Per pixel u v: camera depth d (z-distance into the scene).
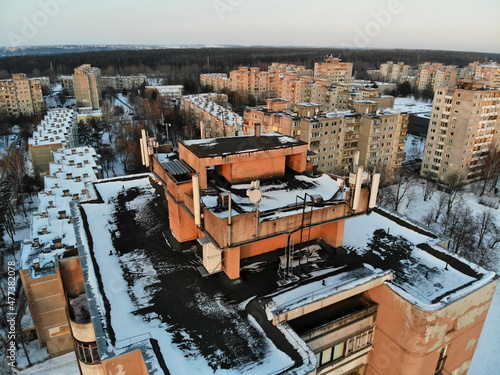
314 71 173.00
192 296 20.52
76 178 62.78
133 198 32.72
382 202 76.06
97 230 27.28
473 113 80.44
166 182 24.67
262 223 19.27
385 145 85.25
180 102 156.12
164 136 114.12
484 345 42.41
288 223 20.17
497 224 68.25
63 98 169.75
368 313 21.81
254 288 20.97
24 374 40.28
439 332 20.17
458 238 59.16
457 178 83.44
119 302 19.94
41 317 40.59
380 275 21.27
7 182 76.62
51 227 47.66
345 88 121.31
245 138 27.61
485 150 87.44
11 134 126.62
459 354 22.89
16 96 138.25
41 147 84.38
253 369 15.71
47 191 57.97
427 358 20.62
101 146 112.12
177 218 24.38
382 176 81.31
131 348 16.52
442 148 87.19
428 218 69.44
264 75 172.75
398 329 20.78
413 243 26.86
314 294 20.05
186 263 23.58
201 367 15.88
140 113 141.00
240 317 18.95
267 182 25.08
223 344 17.19
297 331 20.28
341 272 22.38
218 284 21.53
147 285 21.44
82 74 146.12
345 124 81.38
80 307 26.05
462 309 20.72
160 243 25.80
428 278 22.70
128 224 28.19
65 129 98.75
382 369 22.59
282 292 20.38
